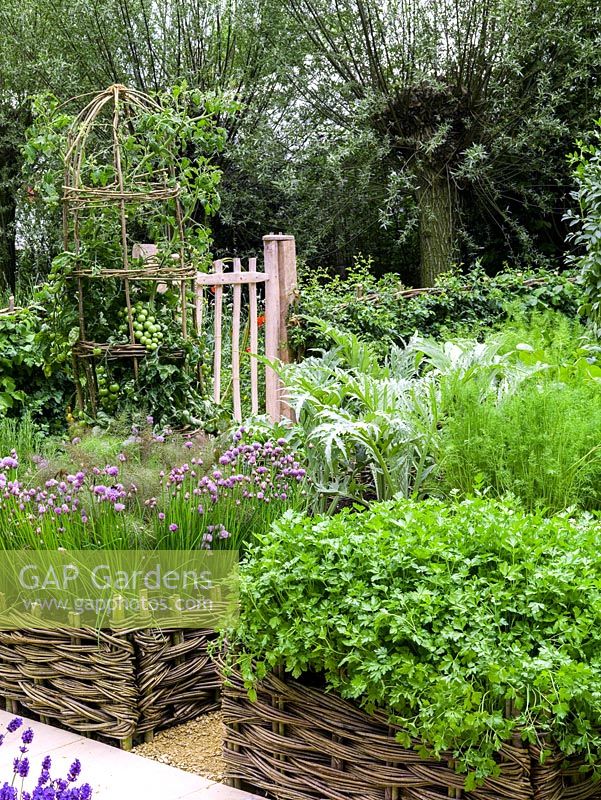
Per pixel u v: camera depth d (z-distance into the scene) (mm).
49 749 3020
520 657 2211
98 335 4691
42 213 13211
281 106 13391
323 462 4418
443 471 4141
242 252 14523
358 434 4090
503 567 2389
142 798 2676
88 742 3084
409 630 2285
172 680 3139
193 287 4910
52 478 3568
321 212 13461
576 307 9172
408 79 12078
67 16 12883
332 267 14586
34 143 4672
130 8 12703
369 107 12086
